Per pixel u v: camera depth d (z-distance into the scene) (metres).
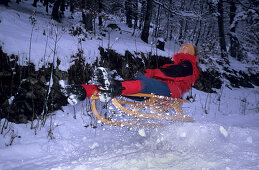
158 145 3.21
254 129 4.23
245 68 14.19
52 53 5.04
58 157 3.22
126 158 2.72
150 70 3.15
